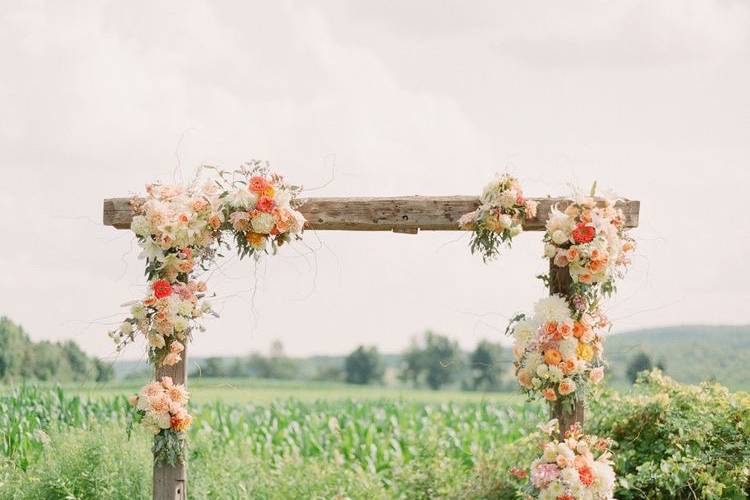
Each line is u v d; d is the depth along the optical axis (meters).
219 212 5.38
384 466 8.94
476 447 8.68
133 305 5.29
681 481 5.84
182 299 5.33
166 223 5.30
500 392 34.75
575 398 5.03
